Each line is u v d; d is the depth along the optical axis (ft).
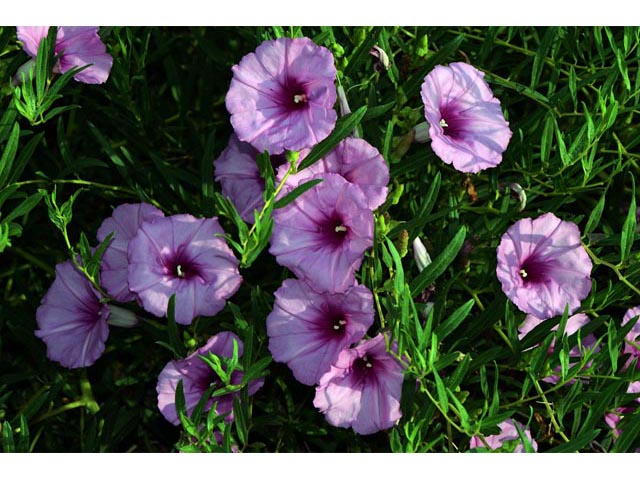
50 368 2.37
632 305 2.44
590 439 1.89
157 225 2.03
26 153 2.08
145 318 2.25
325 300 1.96
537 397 1.98
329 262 1.93
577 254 2.05
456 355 1.82
